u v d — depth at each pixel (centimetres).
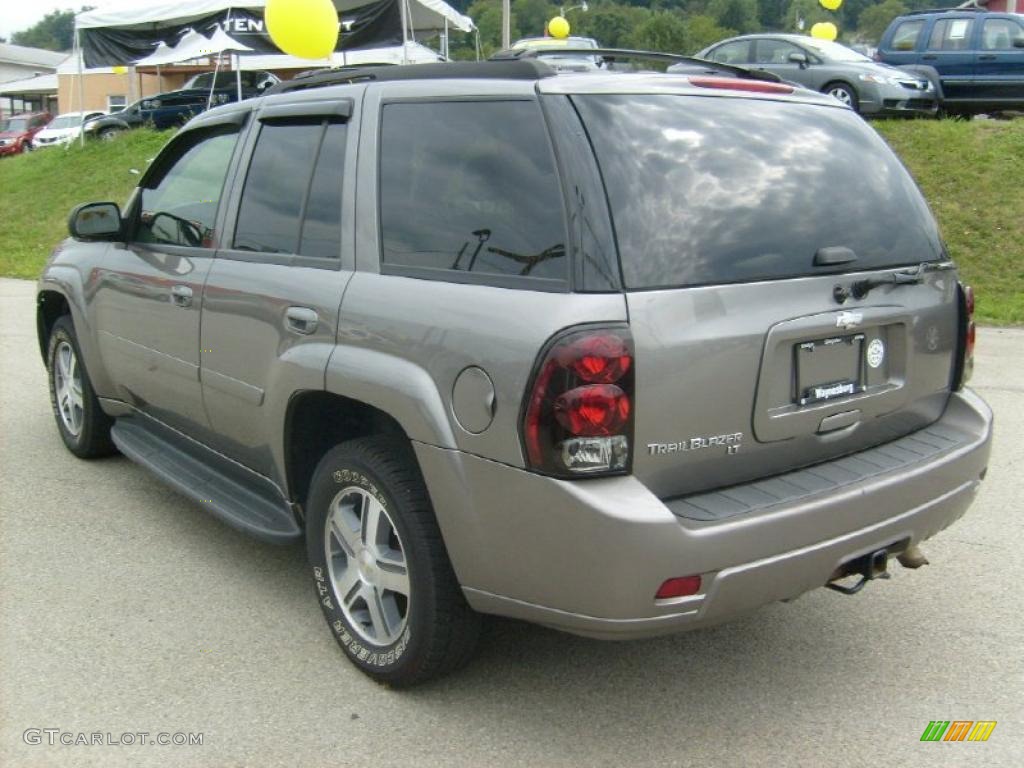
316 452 379
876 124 1404
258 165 405
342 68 390
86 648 368
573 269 276
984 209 1196
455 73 332
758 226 304
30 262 1567
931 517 330
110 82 4112
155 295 448
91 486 542
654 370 275
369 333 322
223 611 399
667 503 285
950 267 361
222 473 448
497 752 307
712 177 303
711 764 302
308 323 348
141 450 489
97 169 2045
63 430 593
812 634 384
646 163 294
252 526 391
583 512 267
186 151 465
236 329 389
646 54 374
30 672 351
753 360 292
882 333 334
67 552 455
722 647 374
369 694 339
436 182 323
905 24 1565
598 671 355
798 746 311
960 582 427
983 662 362
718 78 336
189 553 455
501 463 281
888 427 344
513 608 294
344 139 360
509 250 294
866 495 302
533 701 335
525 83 306
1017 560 448
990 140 1323
